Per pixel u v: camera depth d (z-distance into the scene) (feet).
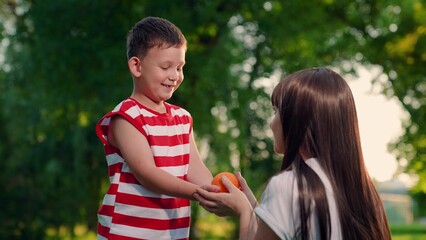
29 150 81.30
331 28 63.21
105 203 12.15
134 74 12.26
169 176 11.53
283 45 61.26
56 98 61.41
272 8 60.23
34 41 62.23
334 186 9.70
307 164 9.84
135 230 11.89
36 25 60.03
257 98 62.95
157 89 12.11
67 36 59.31
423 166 61.21
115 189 12.01
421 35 59.06
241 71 61.72
